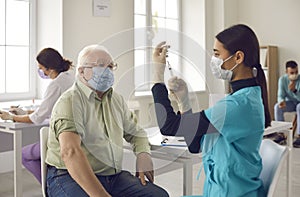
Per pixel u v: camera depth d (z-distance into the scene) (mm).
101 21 5000
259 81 1655
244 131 1556
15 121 3094
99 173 1851
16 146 3041
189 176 2018
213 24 6977
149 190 1856
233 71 1616
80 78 1743
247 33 1612
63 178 1848
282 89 6168
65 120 1736
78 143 1710
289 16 6848
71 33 4699
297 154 5312
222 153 1586
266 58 6805
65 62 3252
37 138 3402
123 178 1920
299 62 6797
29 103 4520
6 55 4680
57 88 3082
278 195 3654
